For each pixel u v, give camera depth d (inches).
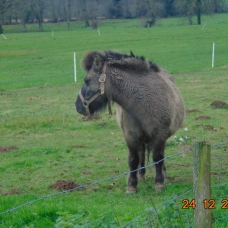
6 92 810.2
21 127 508.4
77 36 2078.0
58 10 3474.4
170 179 318.0
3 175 348.8
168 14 3422.7
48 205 249.3
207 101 613.9
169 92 279.3
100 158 385.1
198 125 476.1
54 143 444.1
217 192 253.4
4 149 421.1
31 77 1003.3
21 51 1547.7
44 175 345.4
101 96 271.3
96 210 240.4
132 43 1603.1
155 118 267.6
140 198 279.3
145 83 269.0
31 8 2965.1
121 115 279.3
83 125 508.4
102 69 269.0
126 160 374.6
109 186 313.0
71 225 184.2
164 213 187.2
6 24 3383.4
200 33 1803.6
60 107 625.6
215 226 200.4
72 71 1061.1
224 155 365.4
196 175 163.8
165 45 1478.8
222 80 794.8
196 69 979.3
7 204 267.9
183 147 402.6
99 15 3516.2
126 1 3577.8
